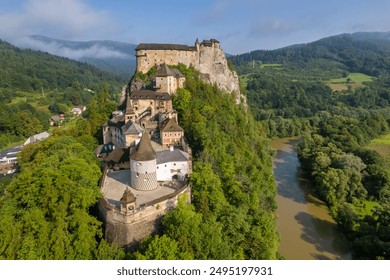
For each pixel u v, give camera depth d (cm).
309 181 15612
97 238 7456
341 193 13175
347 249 10306
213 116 15225
